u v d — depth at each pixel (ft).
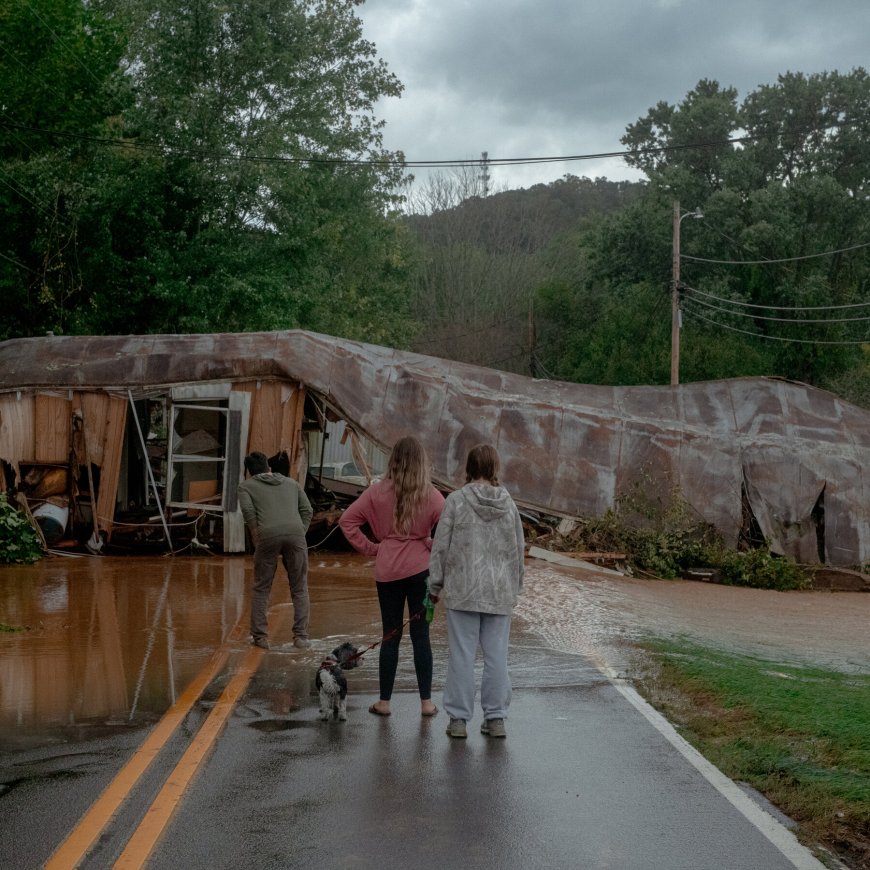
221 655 27.40
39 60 83.10
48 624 32.30
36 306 94.17
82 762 17.93
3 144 86.79
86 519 52.70
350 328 134.21
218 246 97.76
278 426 53.62
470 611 19.89
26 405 52.21
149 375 52.85
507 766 18.07
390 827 15.08
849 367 141.59
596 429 57.31
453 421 55.88
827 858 14.29
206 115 96.17
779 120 157.89
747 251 147.95
